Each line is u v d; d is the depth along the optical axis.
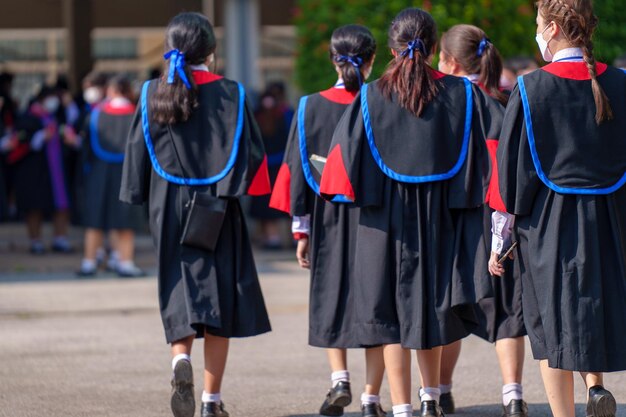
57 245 24.78
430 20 9.45
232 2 26.19
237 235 10.20
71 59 32.75
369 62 10.94
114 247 21.50
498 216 8.66
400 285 9.18
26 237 27.75
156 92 10.02
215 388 10.42
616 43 21.34
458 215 9.34
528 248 8.53
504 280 10.33
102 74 22.38
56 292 19.11
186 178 10.00
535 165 8.36
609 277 8.40
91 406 11.53
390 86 9.24
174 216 10.06
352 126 9.27
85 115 22.06
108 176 20.16
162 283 10.05
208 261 10.05
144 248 25.50
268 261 22.70
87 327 16.09
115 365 13.55
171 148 10.02
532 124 8.36
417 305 9.14
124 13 34.34
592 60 8.41
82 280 20.44
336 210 10.52
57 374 13.09
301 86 20.84
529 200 8.43
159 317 16.84
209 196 9.97
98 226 20.34
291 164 10.90
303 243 11.11
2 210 23.97
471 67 10.80
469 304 9.29
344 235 10.48
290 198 10.84
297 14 20.98
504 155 8.46
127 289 19.31
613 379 12.57
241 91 10.12
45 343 14.95
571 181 8.33
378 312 9.22
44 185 23.77
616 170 8.40
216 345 10.32
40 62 35.03
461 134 9.24
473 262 9.23
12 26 34.62
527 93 8.39
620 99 8.45
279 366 13.49
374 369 10.31
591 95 8.36
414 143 9.17
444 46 10.95
